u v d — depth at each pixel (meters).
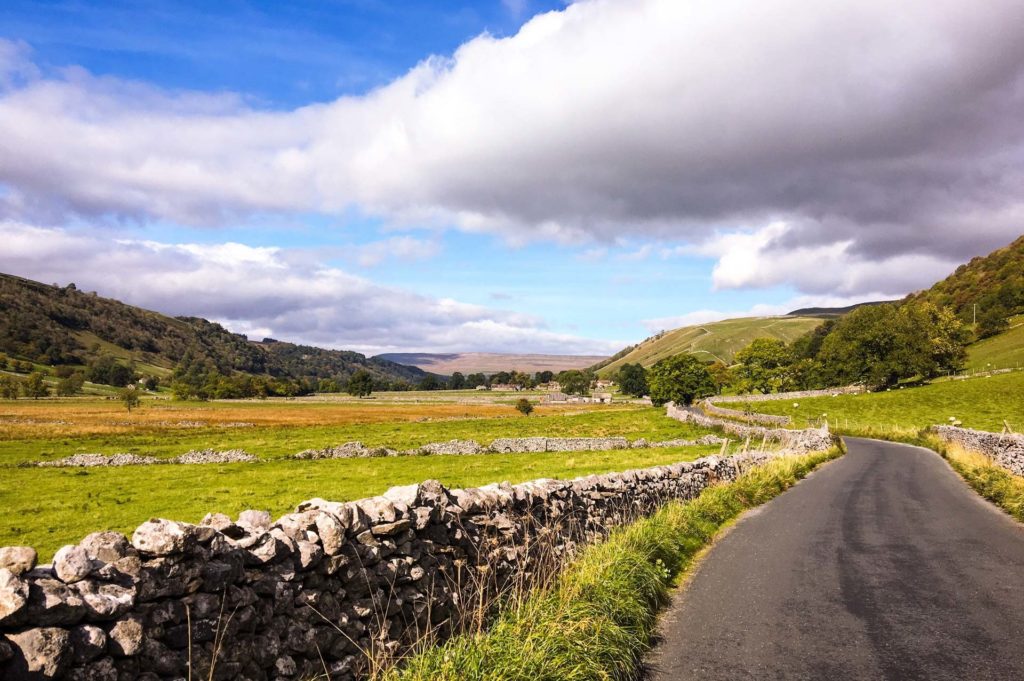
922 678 6.05
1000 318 136.62
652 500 14.89
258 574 4.79
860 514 16.28
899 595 8.96
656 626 7.70
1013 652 6.70
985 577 9.93
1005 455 25.62
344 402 156.75
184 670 4.14
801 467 26.73
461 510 7.56
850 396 99.69
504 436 57.84
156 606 4.04
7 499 24.31
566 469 31.86
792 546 12.30
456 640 5.91
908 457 35.53
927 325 113.38
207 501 23.22
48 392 145.38
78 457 37.09
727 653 6.81
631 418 80.38
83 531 18.41
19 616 3.29
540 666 5.45
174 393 149.38
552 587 7.38
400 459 38.53
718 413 92.50
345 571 5.61
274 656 4.83
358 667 5.60
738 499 17.64
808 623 7.77
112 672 3.73
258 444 48.66
